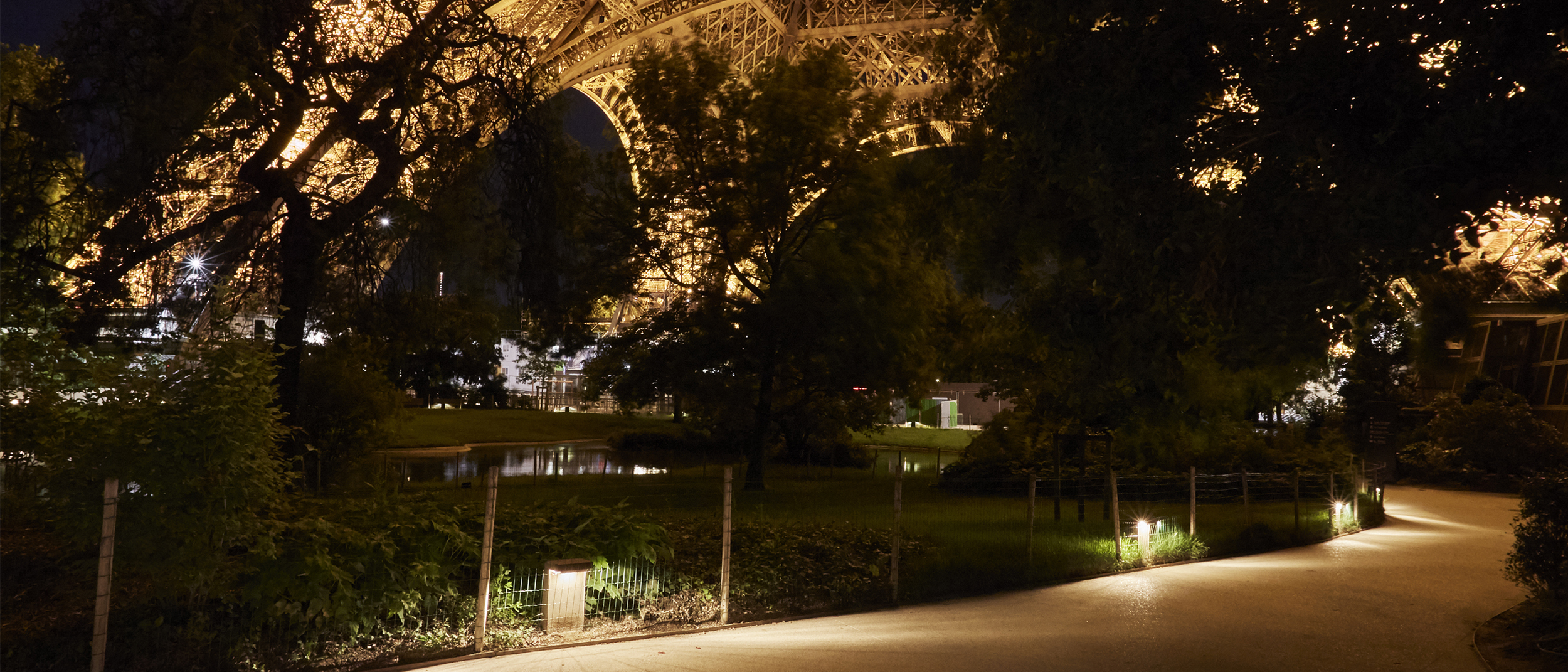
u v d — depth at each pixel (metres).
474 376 63.53
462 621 8.32
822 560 11.81
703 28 46.25
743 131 25.89
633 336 27.48
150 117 12.45
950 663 7.95
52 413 8.30
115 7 12.73
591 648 8.26
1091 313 9.45
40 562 8.49
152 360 7.48
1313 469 25.66
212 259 15.09
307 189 16.94
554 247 17.72
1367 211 5.76
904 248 24.66
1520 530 10.35
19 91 12.81
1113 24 7.45
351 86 15.95
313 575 7.26
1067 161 7.86
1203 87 7.14
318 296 16.30
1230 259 6.56
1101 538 15.57
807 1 48.56
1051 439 25.06
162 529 6.87
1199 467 24.75
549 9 37.06
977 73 12.42
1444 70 5.96
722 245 26.41
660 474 30.91
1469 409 37.88
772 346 25.45
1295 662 8.36
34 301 9.78
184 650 6.91
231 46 12.95
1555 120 5.29
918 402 30.91
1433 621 10.36
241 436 7.12
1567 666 8.20
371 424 22.38
